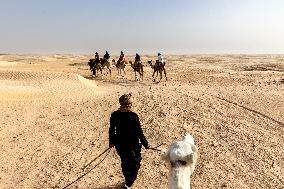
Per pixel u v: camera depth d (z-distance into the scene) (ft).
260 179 29.81
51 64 199.52
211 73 147.74
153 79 122.31
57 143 39.17
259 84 99.45
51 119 49.88
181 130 41.42
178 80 117.70
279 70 176.14
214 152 35.27
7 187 28.12
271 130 43.39
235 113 50.26
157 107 52.06
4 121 48.26
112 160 33.83
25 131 43.93
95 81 114.73
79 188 27.68
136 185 28.07
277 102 60.49
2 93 62.95
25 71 96.43
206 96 62.18
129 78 126.31
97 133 42.55
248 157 34.47
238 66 211.61
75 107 57.21
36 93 67.10
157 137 39.14
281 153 35.83
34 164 33.06
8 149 37.24
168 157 19.93
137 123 25.38
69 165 32.63
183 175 19.21
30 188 27.94
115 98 62.03
